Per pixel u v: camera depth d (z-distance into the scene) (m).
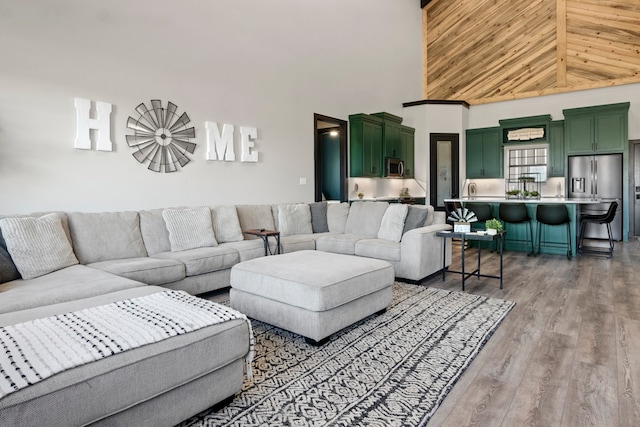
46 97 3.33
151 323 1.63
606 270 4.68
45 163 3.33
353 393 1.95
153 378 1.46
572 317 3.03
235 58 4.93
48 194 3.35
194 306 1.89
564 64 7.89
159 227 3.80
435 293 3.74
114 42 3.77
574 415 1.75
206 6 4.58
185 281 3.41
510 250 6.18
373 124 7.09
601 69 7.55
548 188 8.16
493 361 2.30
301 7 5.88
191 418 1.74
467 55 8.80
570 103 7.92
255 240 4.42
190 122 4.44
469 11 8.70
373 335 2.70
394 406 1.83
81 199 3.56
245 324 1.84
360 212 5.11
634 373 2.12
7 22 3.11
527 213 5.84
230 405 1.84
